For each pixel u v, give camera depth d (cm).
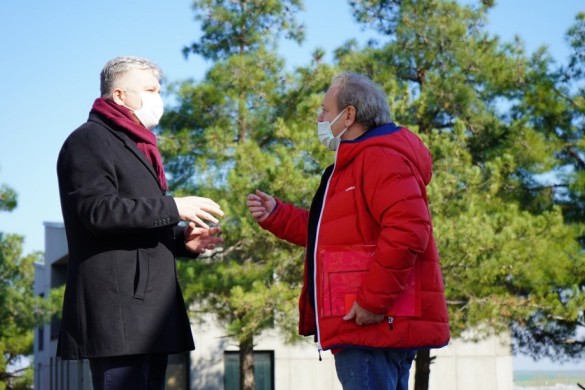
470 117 1550
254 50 1608
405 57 1622
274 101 1564
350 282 343
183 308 353
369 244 346
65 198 342
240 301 1315
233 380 2177
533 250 1324
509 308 1335
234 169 1412
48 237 2888
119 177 346
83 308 337
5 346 2512
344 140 356
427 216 340
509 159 1419
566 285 1405
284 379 2228
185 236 388
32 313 1706
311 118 1459
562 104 1523
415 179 344
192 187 1506
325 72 1560
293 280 1436
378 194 339
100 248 339
